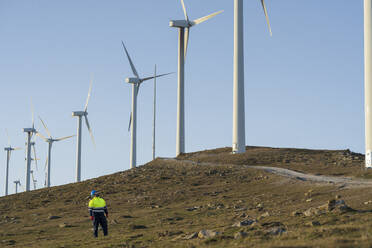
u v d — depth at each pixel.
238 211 42.44
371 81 69.88
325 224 25.03
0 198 79.81
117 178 85.31
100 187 78.31
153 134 124.06
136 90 134.12
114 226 39.97
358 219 25.28
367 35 70.25
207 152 128.88
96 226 30.72
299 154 108.12
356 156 101.75
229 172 81.19
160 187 73.62
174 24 133.12
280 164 95.69
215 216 40.38
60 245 28.45
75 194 75.06
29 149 164.38
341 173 75.19
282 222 28.22
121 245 25.14
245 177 75.31
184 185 73.31
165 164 97.62
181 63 135.38
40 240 34.84
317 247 15.90
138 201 62.72
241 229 26.48
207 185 71.88
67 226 43.69
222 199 56.09
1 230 45.78
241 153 109.94
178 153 133.62
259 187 63.06
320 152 111.69
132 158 131.75
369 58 69.94
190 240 23.48
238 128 110.25
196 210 47.84
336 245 15.84
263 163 98.31
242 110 109.94
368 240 16.47
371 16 70.12
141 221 42.19
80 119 143.00
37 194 79.00
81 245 27.62
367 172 65.69
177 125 134.50
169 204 58.28
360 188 44.78
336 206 30.00
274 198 49.94
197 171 84.88
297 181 62.34
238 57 109.06
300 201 43.62
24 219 55.00
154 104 125.88
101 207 30.83
